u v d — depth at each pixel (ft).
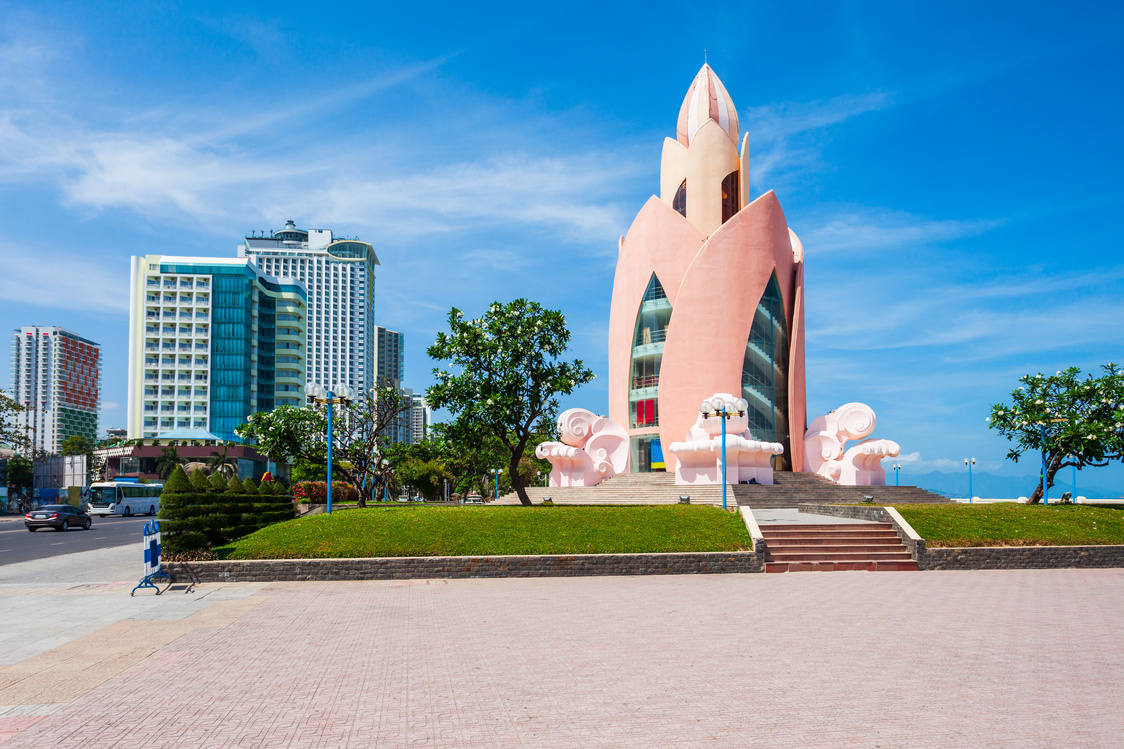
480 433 96.12
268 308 386.93
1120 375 99.81
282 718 22.45
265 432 99.04
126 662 29.94
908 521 72.49
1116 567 68.95
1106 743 20.40
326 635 35.53
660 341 162.81
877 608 43.88
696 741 20.39
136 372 365.61
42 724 21.97
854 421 141.69
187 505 59.21
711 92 171.12
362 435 108.47
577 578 59.16
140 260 372.99
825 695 24.99
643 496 118.93
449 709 23.35
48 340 547.49
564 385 94.68
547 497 124.06
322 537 62.39
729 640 34.24
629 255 168.04
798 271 162.50
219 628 37.42
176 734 21.03
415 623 38.73
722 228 154.61
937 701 24.36
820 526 71.05
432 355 95.25
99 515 192.34
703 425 128.67
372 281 637.30
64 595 49.80
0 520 179.11
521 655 31.04
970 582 57.31
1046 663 29.91
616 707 23.58
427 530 64.64
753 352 155.53
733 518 71.67
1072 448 97.71
